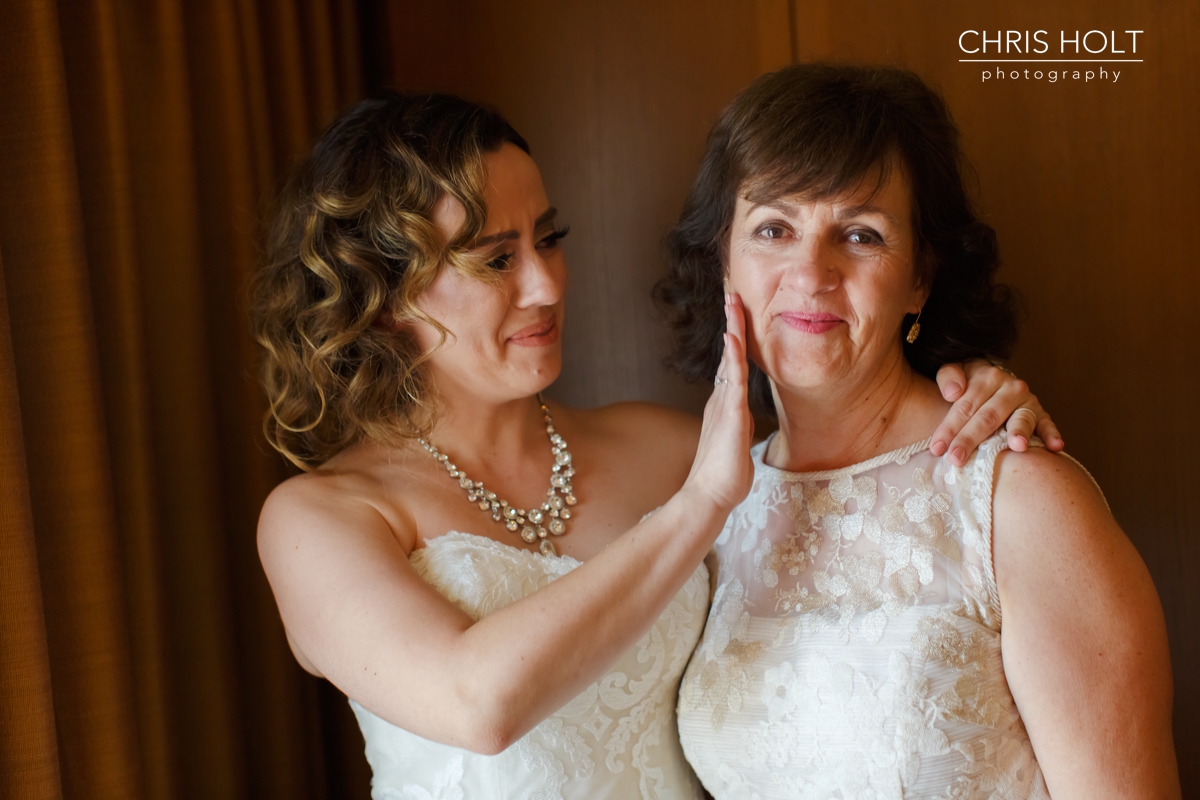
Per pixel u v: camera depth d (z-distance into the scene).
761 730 1.38
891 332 1.36
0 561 1.34
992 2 2.01
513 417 1.69
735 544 1.55
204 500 1.86
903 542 1.33
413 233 1.51
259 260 1.87
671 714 1.57
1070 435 2.03
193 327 1.85
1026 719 1.24
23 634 1.36
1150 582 1.23
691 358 1.65
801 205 1.33
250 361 1.97
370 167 1.55
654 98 2.25
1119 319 1.99
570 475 1.70
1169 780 1.17
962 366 1.50
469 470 1.65
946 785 1.25
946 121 1.43
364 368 1.62
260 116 2.01
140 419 1.70
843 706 1.30
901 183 1.34
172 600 1.83
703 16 2.20
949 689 1.25
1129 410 1.99
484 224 1.53
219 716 1.86
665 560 1.32
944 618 1.27
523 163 1.60
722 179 1.46
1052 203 2.01
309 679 2.14
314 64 2.18
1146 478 1.99
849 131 1.29
